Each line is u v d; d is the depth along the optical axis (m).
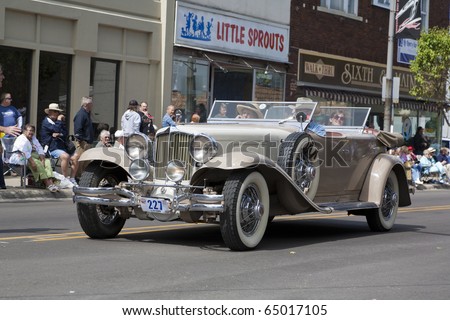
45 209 13.44
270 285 7.31
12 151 15.42
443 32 28.25
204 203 8.96
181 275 7.63
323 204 10.86
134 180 9.45
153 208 9.14
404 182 12.37
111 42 20.30
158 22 21.34
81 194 9.55
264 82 25.23
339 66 28.50
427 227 12.89
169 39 21.45
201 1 22.42
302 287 7.28
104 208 9.93
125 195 9.36
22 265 7.89
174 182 9.25
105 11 19.92
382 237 11.33
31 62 18.45
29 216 12.34
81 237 10.05
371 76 30.27
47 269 7.70
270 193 10.07
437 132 34.44
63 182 16.03
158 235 10.55
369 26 30.08
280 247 9.85
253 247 9.37
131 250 9.09
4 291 6.67
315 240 10.74
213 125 9.97
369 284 7.56
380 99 30.47
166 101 21.52
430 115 34.06
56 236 10.05
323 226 12.64
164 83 21.42
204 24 22.58
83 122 16.81
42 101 18.84
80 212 9.71
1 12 17.50
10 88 18.12
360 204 11.34
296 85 26.58
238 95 24.23
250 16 24.31
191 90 22.45
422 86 28.95
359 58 29.64
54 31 18.86
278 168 9.34
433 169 25.48
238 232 9.05
